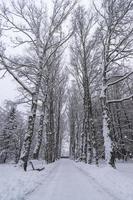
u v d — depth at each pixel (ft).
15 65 45.75
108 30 50.26
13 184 24.18
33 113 43.24
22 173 34.04
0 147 168.35
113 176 34.32
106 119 48.14
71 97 146.41
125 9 47.78
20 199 20.92
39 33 49.47
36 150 74.28
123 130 129.90
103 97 49.57
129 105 133.18
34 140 167.32
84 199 22.11
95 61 75.10
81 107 128.26
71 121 176.45
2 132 169.37
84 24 75.41
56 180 37.50
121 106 133.69
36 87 45.34
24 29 46.98
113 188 27.32
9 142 166.91
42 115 74.84
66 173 52.26
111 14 49.55
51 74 85.81
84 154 88.02
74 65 82.23
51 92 89.97
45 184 32.14
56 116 134.00
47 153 88.38
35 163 55.47
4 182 23.66
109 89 121.08
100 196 23.62
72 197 23.02
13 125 169.68
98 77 75.46
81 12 73.41
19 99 58.39
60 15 50.75
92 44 73.36
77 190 27.25
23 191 23.82
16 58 47.44
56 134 149.07
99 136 121.49
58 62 83.56
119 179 31.22
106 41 51.01
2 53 41.52
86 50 76.89
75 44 78.74
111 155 45.27
